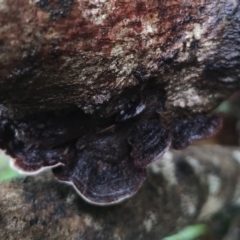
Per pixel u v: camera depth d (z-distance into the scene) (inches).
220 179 11.3
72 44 5.4
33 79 5.5
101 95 6.4
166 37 6.3
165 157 10.6
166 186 9.9
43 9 5.0
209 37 6.6
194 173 10.7
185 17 6.3
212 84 7.3
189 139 7.8
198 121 7.8
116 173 7.6
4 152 7.1
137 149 7.3
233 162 12.2
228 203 12.6
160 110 7.3
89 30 5.5
